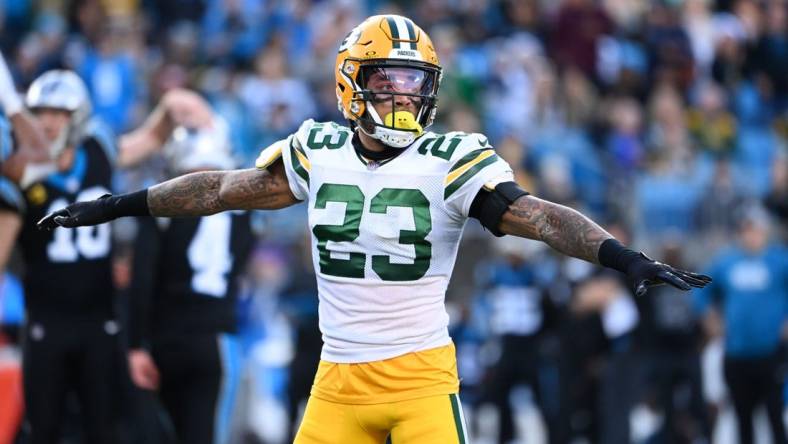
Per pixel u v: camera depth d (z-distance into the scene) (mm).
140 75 51500
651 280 14180
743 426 36781
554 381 38750
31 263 24672
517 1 57781
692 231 48031
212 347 24969
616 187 49875
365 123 16031
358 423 16406
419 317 16188
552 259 40625
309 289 36594
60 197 24625
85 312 24812
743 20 60500
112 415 25391
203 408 24891
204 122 27141
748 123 58094
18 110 23109
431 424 16078
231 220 25406
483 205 15688
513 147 49500
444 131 50156
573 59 56406
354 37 16328
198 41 54688
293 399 36094
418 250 16000
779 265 36469
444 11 56062
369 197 16078
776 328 36344
